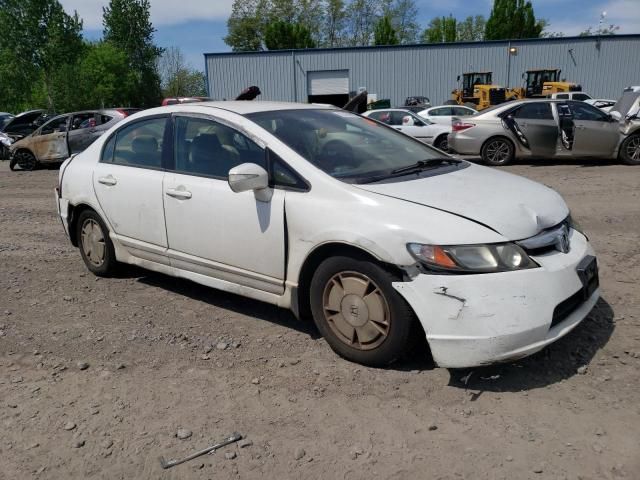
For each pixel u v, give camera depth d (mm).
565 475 2420
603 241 5918
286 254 3527
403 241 2998
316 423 2857
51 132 15562
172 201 4121
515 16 59125
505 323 2846
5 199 10414
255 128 3766
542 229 3156
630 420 2773
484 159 12805
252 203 3629
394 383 3180
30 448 2740
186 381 3309
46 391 3250
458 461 2535
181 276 4281
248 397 3115
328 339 3482
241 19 73438
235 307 4398
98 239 4996
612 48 38500
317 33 73562
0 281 5160
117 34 63188
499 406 2936
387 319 3156
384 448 2646
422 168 3791
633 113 11883
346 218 3203
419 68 40156
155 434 2816
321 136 3898
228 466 2566
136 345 3785
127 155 4625
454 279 2889
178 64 65875
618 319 3883
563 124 12078
